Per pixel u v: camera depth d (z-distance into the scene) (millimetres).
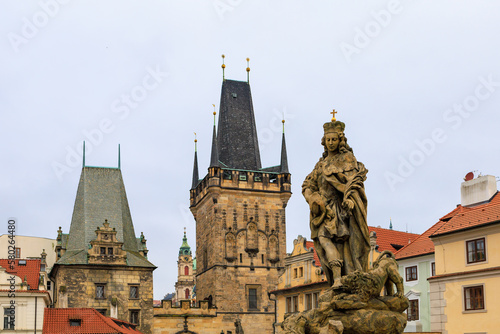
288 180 122000
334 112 14703
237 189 119125
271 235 119500
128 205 112500
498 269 37719
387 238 71250
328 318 12258
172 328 107750
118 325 84500
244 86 132500
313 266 79375
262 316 114625
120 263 99812
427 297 53188
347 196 13203
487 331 38031
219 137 128625
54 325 74375
